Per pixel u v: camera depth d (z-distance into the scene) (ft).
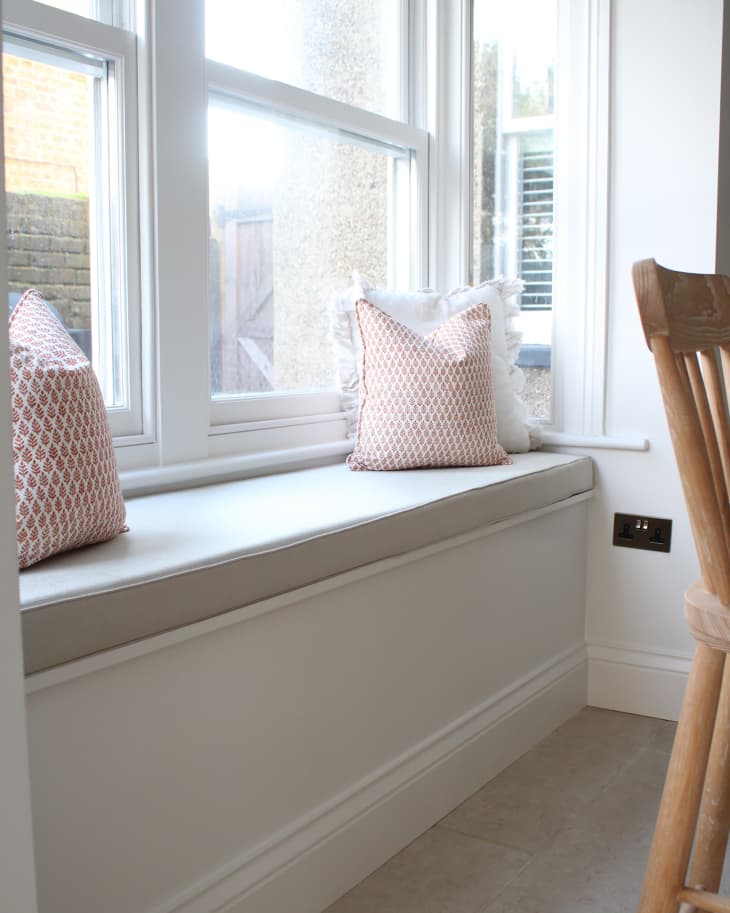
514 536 7.61
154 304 6.41
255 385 7.64
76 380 4.62
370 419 7.69
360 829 5.86
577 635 8.85
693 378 4.53
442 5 9.25
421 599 6.48
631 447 8.59
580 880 5.90
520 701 7.73
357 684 5.90
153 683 4.49
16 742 2.51
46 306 5.16
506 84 9.16
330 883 5.63
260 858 5.16
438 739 6.70
